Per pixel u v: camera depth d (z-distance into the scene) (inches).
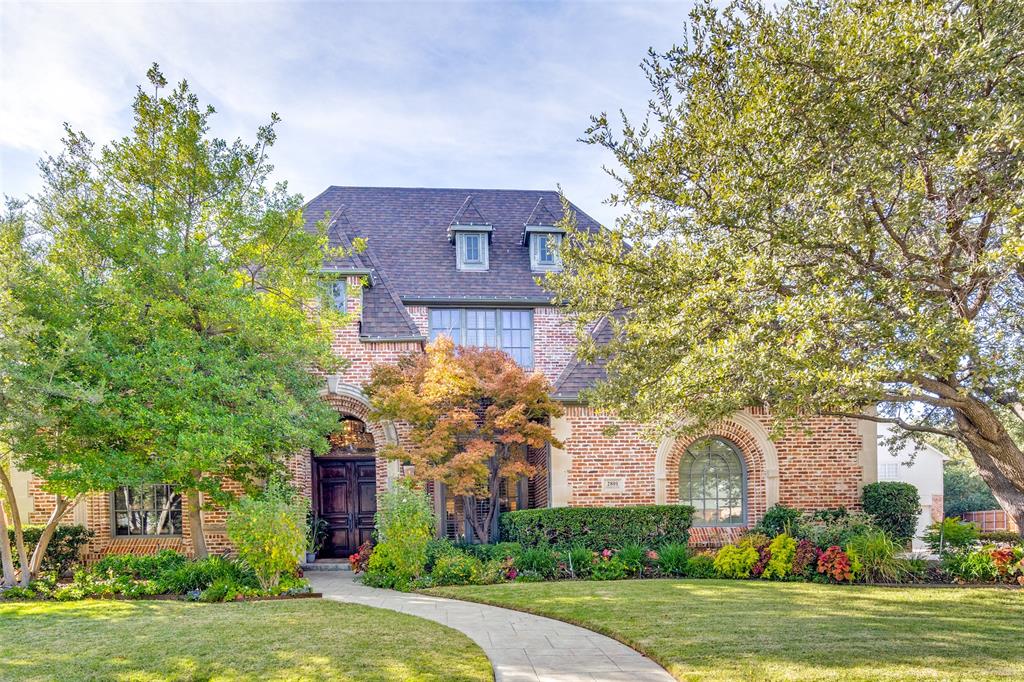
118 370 446.3
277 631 352.5
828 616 379.6
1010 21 296.4
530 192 920.3
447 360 585.6
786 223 345.1
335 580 565.6
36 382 410.6
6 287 438.6
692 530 634.2
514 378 587.5
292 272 553.3
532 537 588.7
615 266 419.2
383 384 617.9
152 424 458.3
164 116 508.4
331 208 852.0
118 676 280.2
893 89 315.9
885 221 354.9
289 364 559.5
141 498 649.6
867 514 613.9
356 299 692.7
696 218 390.6
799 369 315.9
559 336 774.5
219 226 538.3
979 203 325.4
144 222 511.8
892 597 435.2
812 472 643.5
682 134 380.5
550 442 595.8
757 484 646.5
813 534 542.6
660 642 327.0
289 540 476.1
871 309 312.7
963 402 366.0
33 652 316.2
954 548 523.8
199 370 505.7
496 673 290.2
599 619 381.1
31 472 617.9
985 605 408.8
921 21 304.0
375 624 370.0
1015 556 490.3
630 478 638.5
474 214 813.2
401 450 577.3
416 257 803.4
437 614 411.8
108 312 475.2
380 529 554.6
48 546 578.9
